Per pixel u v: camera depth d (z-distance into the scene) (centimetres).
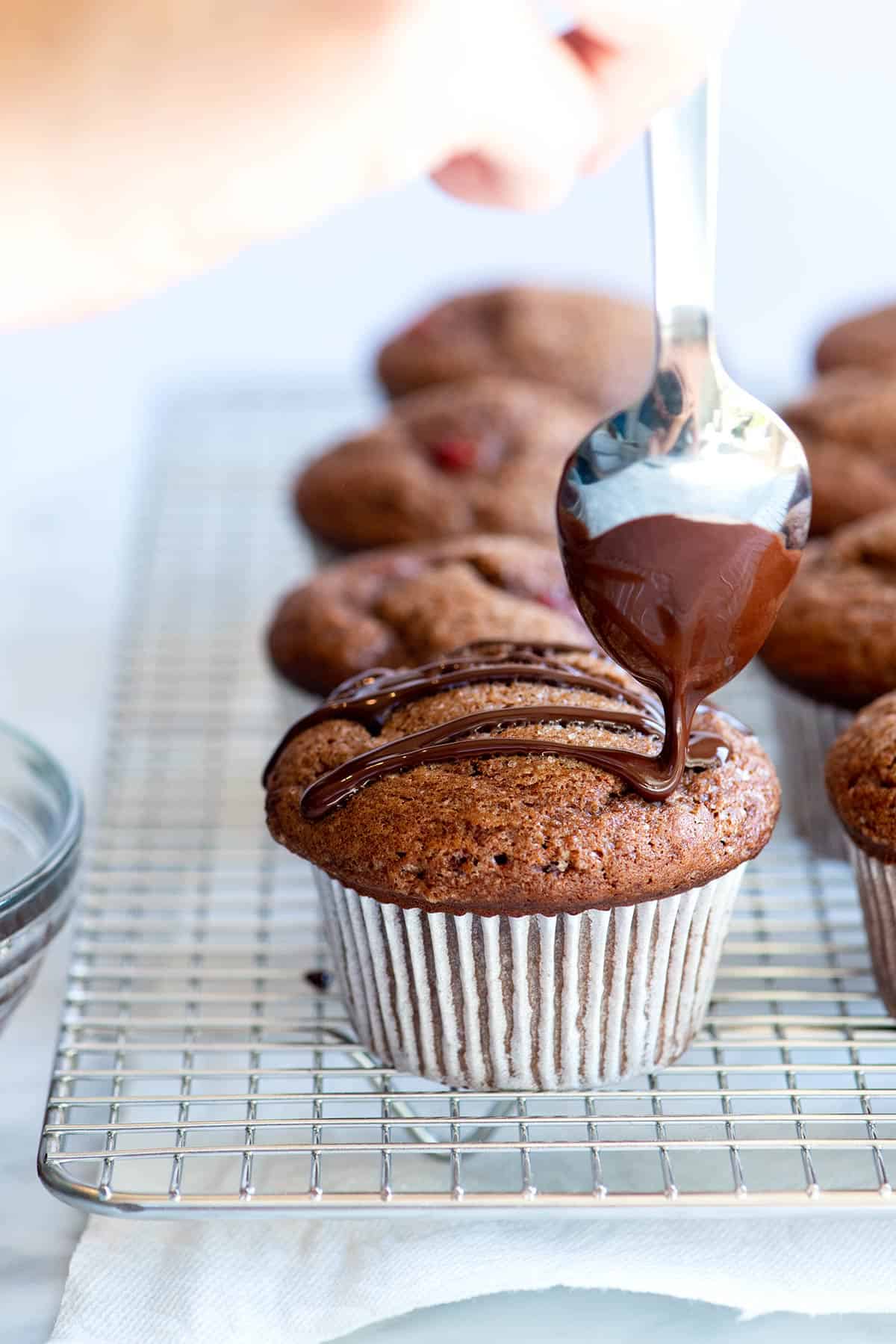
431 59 44
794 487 48
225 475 84
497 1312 48
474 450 70
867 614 59
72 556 78
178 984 55
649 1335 48
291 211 44
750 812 51
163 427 90
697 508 47
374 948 51
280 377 99
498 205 49
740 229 105
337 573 62
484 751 50
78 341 105
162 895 57
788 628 59
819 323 100
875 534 61
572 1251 48
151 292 44
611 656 49
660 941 50
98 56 42
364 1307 48
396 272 108
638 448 48
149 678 67
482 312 84
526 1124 48
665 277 48
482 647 55
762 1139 50
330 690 60
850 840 52
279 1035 53
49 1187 47
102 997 52
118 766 62
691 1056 53
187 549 75
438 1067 52
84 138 42
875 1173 50
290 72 43
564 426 71
